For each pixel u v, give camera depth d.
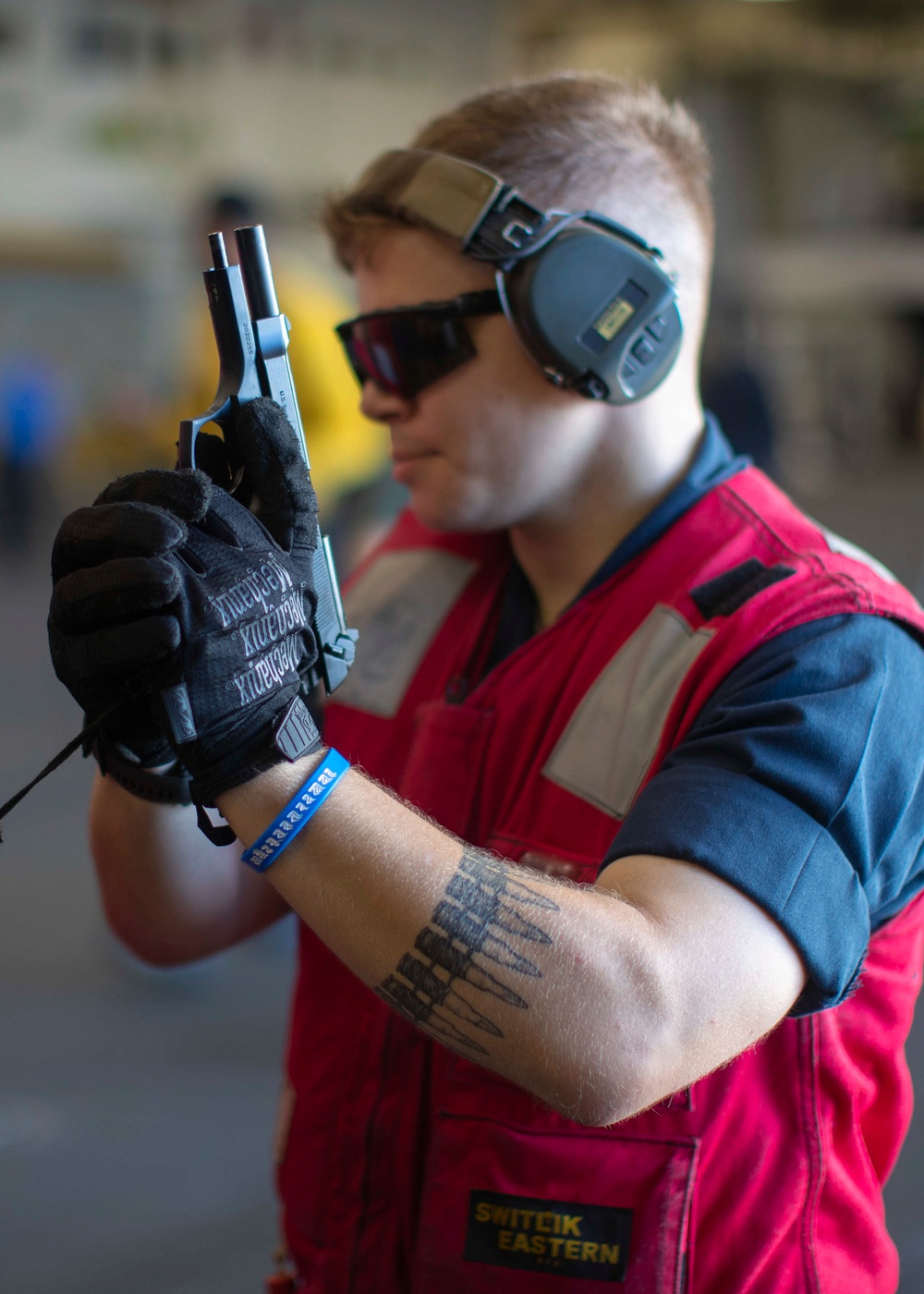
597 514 0.92
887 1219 1.87
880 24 14.65
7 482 9.20
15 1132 2.15
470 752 0.90
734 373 7.06
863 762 0.72
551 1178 0.78
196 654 0.63
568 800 0.84
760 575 0.83
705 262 0.96
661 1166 0.77
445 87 12.03
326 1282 0.89
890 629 0.78
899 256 15.82
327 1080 0.91
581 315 0.83
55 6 10.83
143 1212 1.96
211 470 0.74
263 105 11.34
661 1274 0.76
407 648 1.02
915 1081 2.25
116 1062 2.37
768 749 0.70
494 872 0.66
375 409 0.92
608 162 0.89
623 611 0.87
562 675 0.88
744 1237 0.78
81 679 0.64
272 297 0.74
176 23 11.11
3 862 3.31
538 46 13.10
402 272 0.88
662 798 0.71
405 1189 0.86
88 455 12.61
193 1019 2.53
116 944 2.75
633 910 0.66
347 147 11.66
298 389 2.74
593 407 0.88
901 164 16.16
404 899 0.64
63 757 0.66
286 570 0.68
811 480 14.51
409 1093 0.86
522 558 0.97
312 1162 0.91
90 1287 1.79
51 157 11.22
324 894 0.65
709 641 0.80
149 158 11.42
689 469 0.92
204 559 0.65
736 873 0.67
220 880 0.97
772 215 15.59
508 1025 0.64
